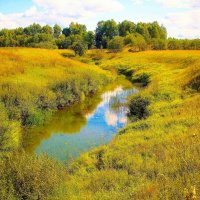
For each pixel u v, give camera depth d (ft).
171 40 278.26
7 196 30.01
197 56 162.50
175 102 72.33
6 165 33.76
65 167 43.93
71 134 67.92
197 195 26.21
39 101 81.10
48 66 126.82
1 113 61.41
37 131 69.56
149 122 58.75
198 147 40.52
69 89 97.30
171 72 129.80
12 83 85.10
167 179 32.27
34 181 31.78
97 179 37.52
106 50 292.81
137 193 31.09
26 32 431.02
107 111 87.66
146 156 42.42
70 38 320.29
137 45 274.98
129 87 130.62
